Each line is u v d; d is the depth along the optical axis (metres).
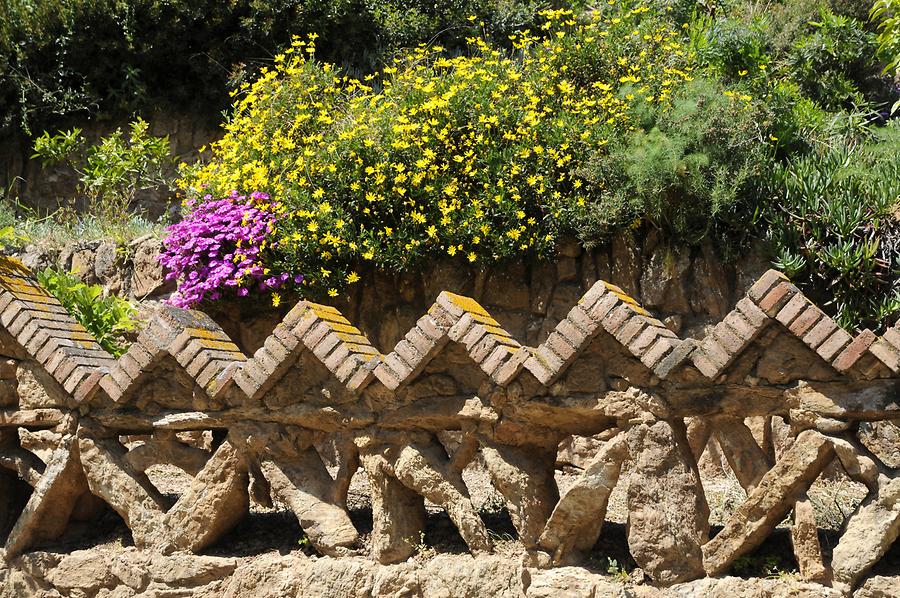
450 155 9.90
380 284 9.88
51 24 15.40
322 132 10.52
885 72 12.53
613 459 5.80
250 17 15.22
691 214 9.02
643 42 10.99
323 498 6.65
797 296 5.36
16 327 7.21
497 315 9.51
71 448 7.14
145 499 7.03
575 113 9.99
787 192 9.12
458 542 6.51
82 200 15.28
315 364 6.58
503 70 10.53
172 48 15.24
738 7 14.27
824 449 5.36
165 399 6.99
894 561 5.46
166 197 14.66
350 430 6.55
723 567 5.61
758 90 10.97
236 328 10.12
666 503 5.66
